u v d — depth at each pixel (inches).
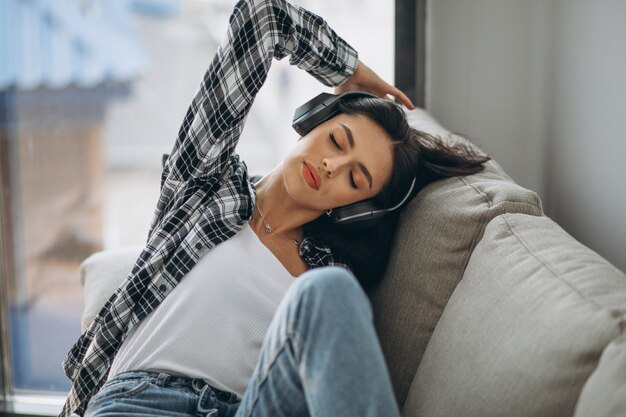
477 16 68.1
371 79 53.4
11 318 83.0
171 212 49.1
